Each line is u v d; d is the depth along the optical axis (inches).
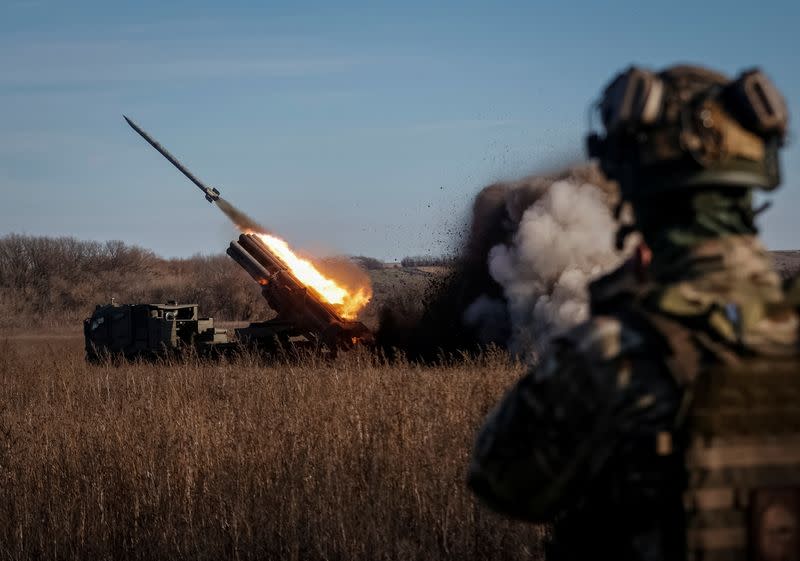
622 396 87.1
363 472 311.0
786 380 86.1
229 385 542.6
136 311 1101.1
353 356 848.9
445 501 292.7
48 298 2315.5
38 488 319.3
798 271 94.0
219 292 2148.1
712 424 85.6
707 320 87.4
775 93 90.9
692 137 89.9
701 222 92.0
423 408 370.0
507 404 92.8
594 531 92.2
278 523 296.0
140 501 311.1
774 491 85.4
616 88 94.9
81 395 539.5
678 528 85.9
